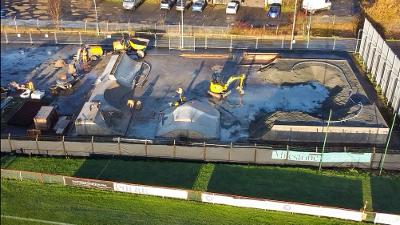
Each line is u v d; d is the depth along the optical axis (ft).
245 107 114.73
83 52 135.03
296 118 102.58
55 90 121.29
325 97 118.62
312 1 165.07
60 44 148.87
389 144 99.09
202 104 110.93
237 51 143.02
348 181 88.69
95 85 121.19
